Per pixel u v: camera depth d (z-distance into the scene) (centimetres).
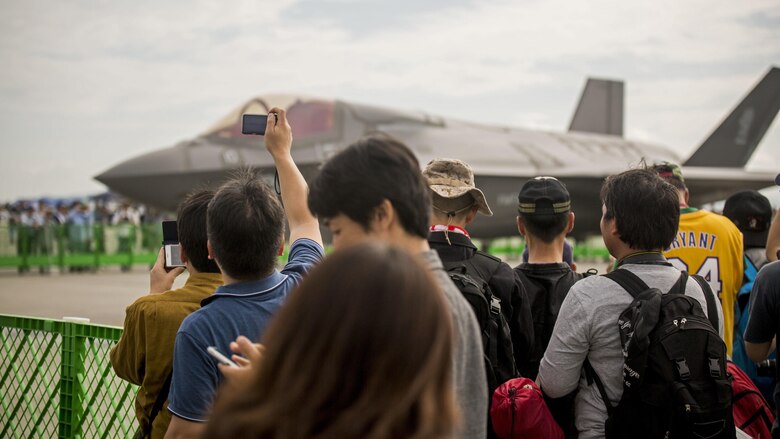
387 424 113
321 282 122
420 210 184
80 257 2312
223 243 244
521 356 315
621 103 4059
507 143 2897
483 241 2858
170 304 274
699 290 279
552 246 343
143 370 279
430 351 119
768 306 321
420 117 2717
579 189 2805
